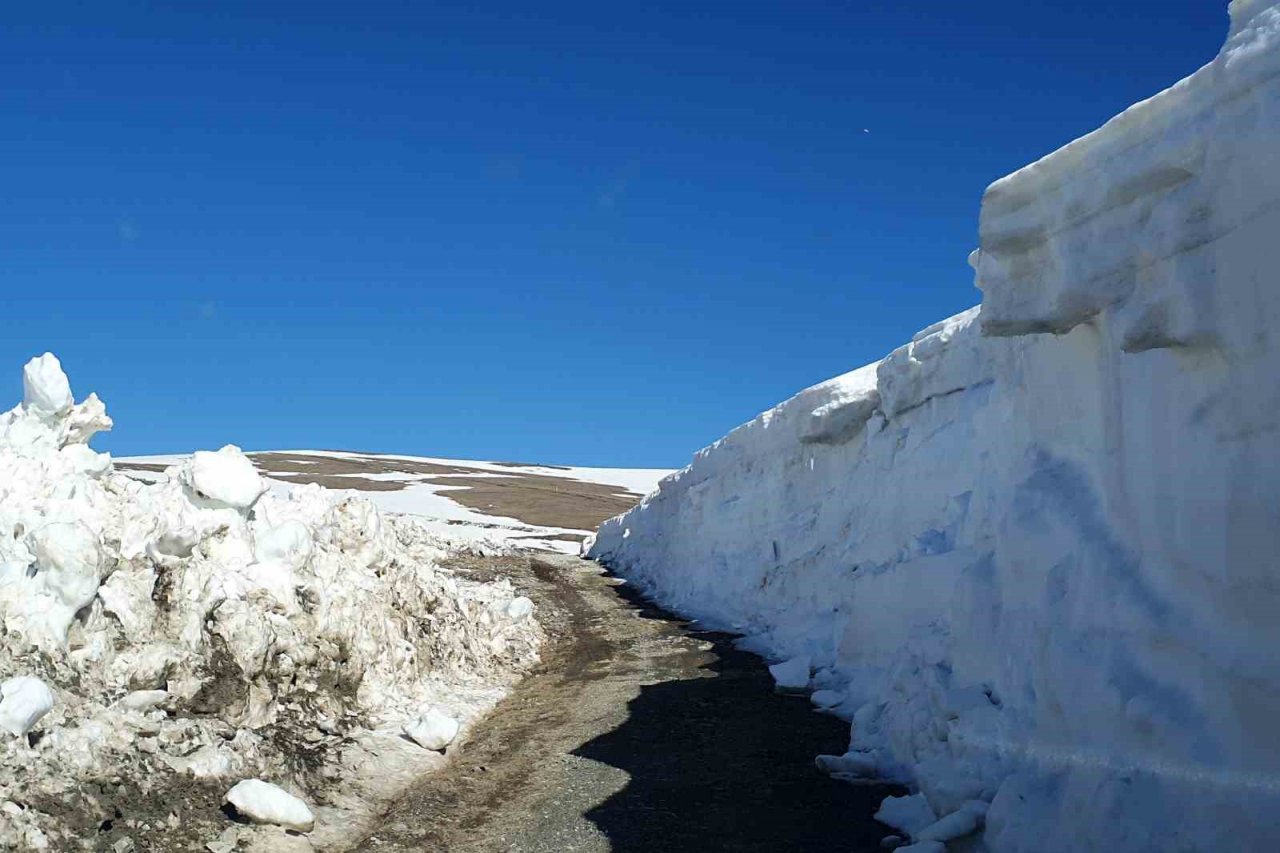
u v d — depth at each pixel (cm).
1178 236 662
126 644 923
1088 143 733
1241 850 562
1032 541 868
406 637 1326
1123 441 768
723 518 2294
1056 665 765
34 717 757
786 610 1794
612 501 5938
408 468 7556
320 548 1239
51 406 1109
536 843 831
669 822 870
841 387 1777
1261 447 616
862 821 863
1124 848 626
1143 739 654
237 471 1115
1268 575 598
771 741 1112
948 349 1423
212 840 760
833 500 1770
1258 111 609
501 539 3825
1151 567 716
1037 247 805
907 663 1118
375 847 819
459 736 1139
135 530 987
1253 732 586
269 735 966
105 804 748
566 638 1823
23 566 885
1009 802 736
